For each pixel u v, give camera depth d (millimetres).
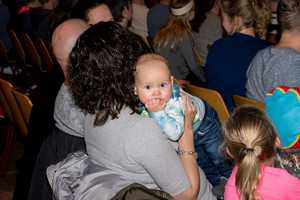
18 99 2246
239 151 1331
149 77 1230
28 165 1688
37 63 4660
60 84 1729
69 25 1601
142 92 1257
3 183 3010
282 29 1923
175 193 1185
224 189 1538
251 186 1275
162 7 3777
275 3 3504
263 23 2396
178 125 1292
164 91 1258
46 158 1605
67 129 1590
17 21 5199
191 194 1222
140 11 4422
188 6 3016
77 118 1535
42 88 2053
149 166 1127
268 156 1324
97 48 1130
